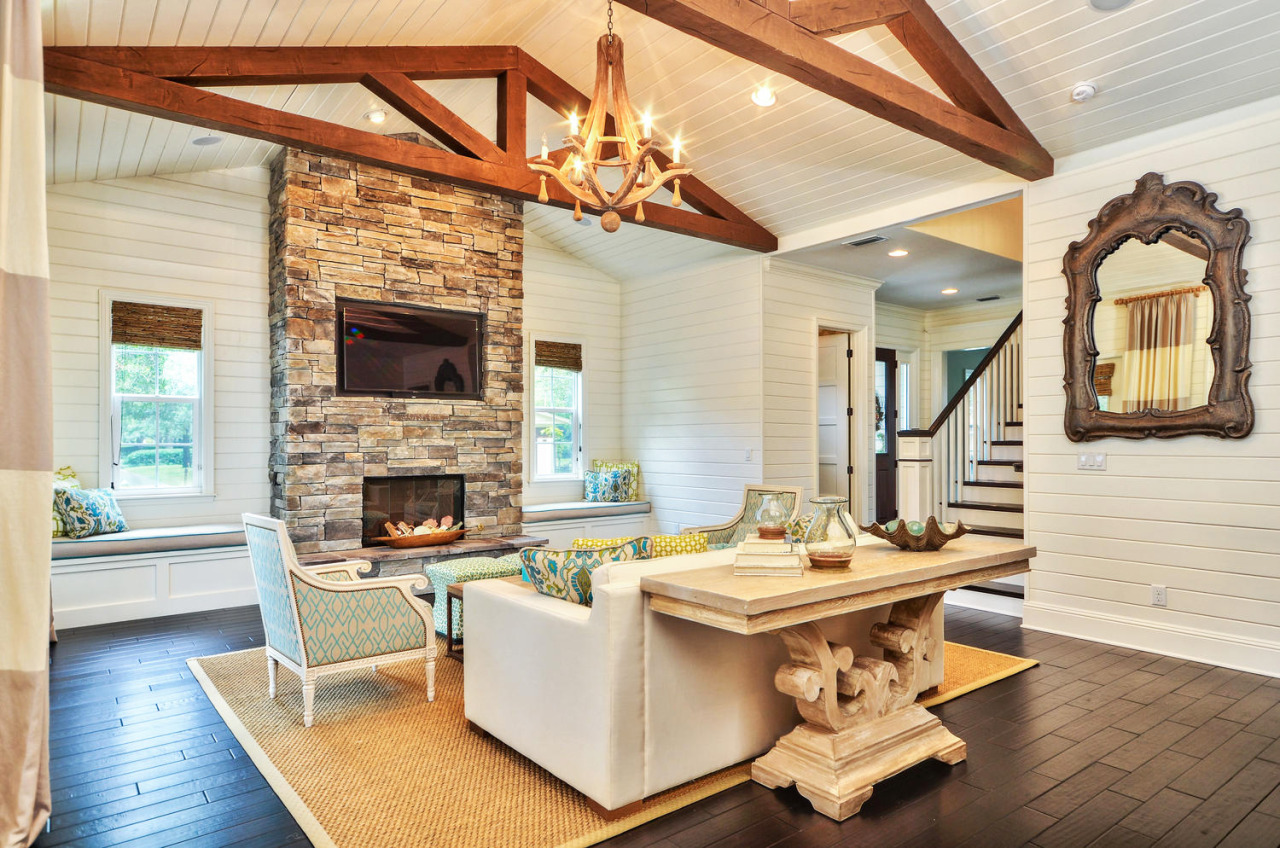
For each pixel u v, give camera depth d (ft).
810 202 18.70
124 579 16.10
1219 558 12.72
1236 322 12.39
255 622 15.94
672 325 24.32
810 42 10.50
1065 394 14.60
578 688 8.00
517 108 15.26
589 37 14.85
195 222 18.42
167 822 7.64
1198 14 11.15
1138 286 13.64
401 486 19.52
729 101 15.78
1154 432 13.33
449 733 10.00
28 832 7.04
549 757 8.45
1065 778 8.54
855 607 7.99
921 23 11.87
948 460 20.92
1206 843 7.16
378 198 18.93
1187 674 12.25
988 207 21.09
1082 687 11.67
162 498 17.93
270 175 19.17
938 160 15.94
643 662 7.84
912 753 8.73
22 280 7.16
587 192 11.28
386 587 10.83
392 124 18.28
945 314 30.55
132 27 10.65
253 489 19.17
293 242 17.67
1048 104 13.43
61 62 10.46
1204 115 12.83
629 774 7.73
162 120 14.64
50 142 14.38
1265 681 11.86
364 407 18.65
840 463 24.53
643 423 25.44
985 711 10.67
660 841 7.24
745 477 21.71
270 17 11.48
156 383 18.03
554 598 8.98
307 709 10.17
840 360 24.56
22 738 7.05
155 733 10.00
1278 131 12.08
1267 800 8.00
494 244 20.95
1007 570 10.05
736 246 20.29
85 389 17.04
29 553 7.13
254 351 19.21
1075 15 11.64
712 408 22.82
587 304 25.66
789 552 8.12
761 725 9.09
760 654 9.09
